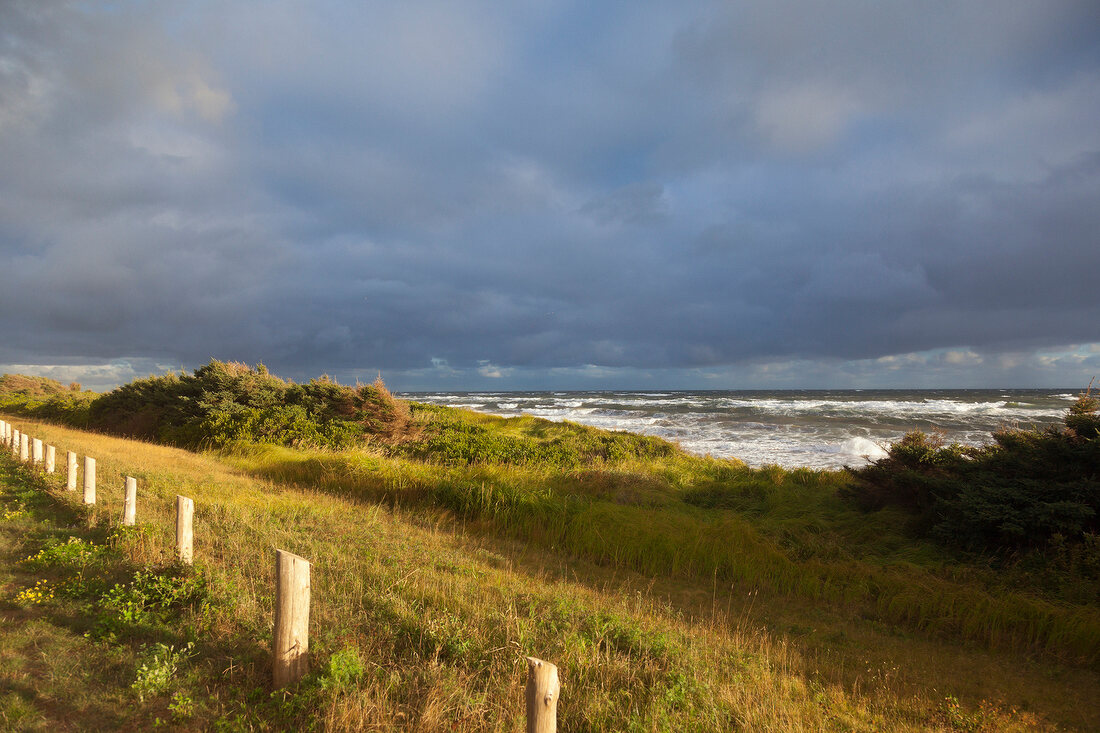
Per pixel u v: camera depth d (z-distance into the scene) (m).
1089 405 9.02
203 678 4.28
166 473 12.99
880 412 45.25
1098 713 5.08
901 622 7.42
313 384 24.00
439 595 6.07
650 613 6.80
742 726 4.12
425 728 3.71
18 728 3.53
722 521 10.83
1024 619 6.78
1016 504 8.65
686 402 63.81
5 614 5.24
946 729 4.61
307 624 4.24
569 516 10.83
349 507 11.07
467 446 17.95
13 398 44.28
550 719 2.79
